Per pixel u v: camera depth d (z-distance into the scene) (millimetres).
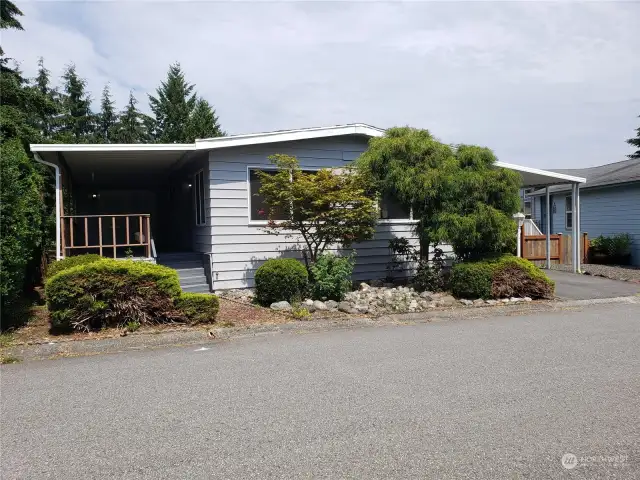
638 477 2877
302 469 2961
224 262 10414
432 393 4312
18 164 7695
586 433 3475
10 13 16797
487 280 9562
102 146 9328
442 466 2996
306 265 10312
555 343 6289
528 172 13352
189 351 5961
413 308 8758
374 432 3486
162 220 17438
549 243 16094
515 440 3355
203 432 3498
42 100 17016
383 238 12289
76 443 3332
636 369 5082
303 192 9562
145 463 3043
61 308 6531
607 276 13516
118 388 4504
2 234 6367
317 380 4695
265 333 7008
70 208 12898
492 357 5574
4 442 3357
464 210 9820
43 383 4680
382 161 10156
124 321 6926
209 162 10242
